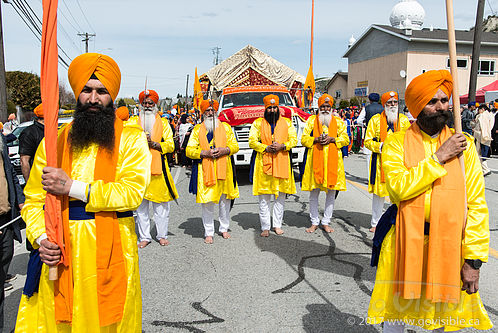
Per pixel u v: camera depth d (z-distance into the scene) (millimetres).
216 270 4695
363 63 33312
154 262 4996
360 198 8211
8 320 3723
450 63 2260
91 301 2240
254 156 5863
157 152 5469
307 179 5984
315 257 5039
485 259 2297
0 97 10344
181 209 7781
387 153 2580
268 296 4008
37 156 2410
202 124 5594
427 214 2371
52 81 2172
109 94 2412
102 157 2332
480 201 2375
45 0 2135
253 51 14422
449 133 2479
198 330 3424
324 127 5809
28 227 2307
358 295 4004
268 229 5934
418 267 2344
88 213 2285
